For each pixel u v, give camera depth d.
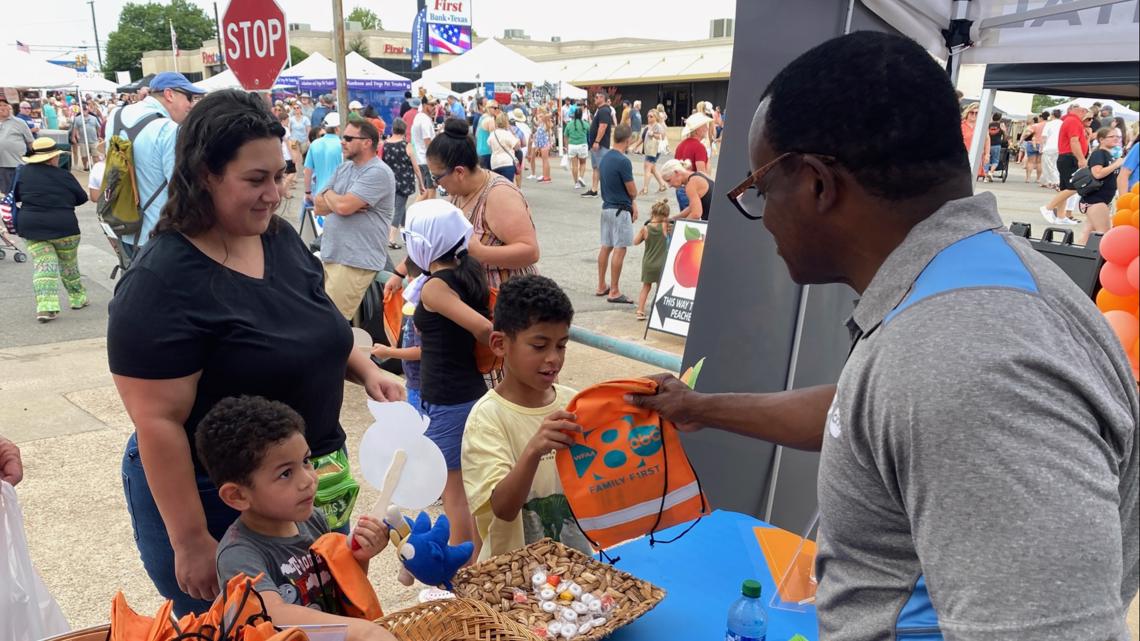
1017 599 0.76
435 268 3.14
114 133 5.25
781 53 2.47
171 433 1.83
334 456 2.18
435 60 39.44
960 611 0.80
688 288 6.48
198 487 1.96
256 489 1.68
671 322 6.55
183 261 1.84
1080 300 0.93
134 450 2.04
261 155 1.82
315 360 2.03
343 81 5.68
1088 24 2.13
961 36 2.42
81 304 7.59
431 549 1.76
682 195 8.16
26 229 7.02
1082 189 5.38
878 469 0.93
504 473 2.20
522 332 2.21
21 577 2.08
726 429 1.83
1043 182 16.70
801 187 1.05
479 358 3.11
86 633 1.45
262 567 1.69
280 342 1.95
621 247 7.79
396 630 1.55
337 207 5.20
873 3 2.34
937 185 0.99
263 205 1.87
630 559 2.14
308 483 1.74
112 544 3.50
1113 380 0.90
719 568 2.10
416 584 3.28
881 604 0.98
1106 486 0.79
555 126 26.80
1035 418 0.79
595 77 38.38
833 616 1.05
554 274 9.16
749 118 2.51
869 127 0.97
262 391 1.96
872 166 0.98
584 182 18.42
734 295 2.74
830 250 1.09
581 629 1.71
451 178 3.63
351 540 1.66
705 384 2.77
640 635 1.79
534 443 1.92
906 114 0.96
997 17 2.34
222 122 1.78
